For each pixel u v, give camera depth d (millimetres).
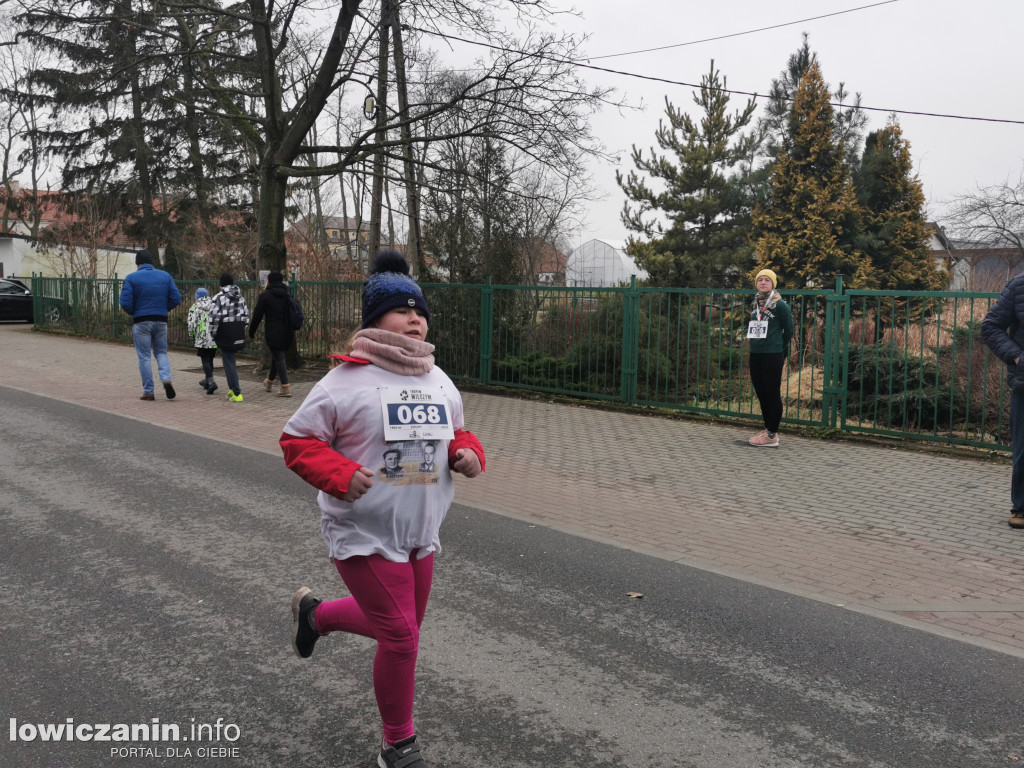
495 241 14719
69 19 13094
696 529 5848
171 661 3627
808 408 9578
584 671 3609
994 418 8820
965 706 3357
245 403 11250
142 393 11914
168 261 31719
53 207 38094
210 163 28828
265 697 3326
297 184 28719
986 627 4203
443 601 4398
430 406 2713
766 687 3490
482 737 3047
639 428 9828
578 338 11773
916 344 9375
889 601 4539
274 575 4711
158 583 4559
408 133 15422
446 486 2797
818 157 26297
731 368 10125
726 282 29562
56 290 22984
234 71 14938
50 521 5676
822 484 7207
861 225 26078
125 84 15461
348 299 15219
